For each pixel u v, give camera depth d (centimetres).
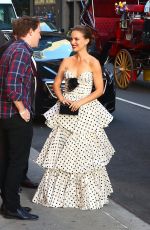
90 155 557
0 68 517
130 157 794
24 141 524
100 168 567
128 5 1453
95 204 570
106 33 1562
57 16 3916
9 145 530
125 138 905
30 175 676
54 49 1055
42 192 579
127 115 1091
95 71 562
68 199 571
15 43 516
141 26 1390
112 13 1647
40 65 978
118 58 1474
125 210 579
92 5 1664
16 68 502
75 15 3766
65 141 563
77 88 562
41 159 576
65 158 558
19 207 539
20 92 503
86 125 558
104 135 570
